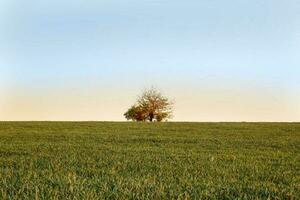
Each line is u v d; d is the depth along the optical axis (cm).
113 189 812
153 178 973
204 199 757
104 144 2208
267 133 3281
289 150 2005
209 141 2477
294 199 775
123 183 871
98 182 898
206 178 1016
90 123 4734
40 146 2014
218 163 1372
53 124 4459
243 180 996
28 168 1195
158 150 1855
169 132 3328
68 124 4484
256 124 4669
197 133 3228
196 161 1415
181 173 1099
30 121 5150
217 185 893
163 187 828
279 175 1103
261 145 2252
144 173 1091
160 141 2481
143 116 8294
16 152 1720
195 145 2202
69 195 748
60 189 801
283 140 2592
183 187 865
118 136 2808
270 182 971
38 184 855
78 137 2714
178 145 2195
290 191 824
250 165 1323
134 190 806
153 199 737
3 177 977
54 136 2802
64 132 3250
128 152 1736
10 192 775
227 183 938
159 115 8238
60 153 1662
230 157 1576
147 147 2023
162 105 8225
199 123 4938
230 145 2216
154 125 4444
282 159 1566
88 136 2797
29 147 1953
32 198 728
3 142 2314
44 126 4097
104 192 790
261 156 1655
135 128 3875
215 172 1138
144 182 896
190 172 1129
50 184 866
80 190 788
